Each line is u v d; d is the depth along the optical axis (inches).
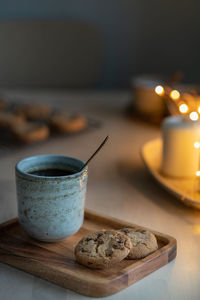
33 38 81.9
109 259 27.5
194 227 32.9
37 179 28.7
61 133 49.1
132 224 31.5
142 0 90.9
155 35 93.2
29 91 68.1
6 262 29.0
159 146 44.1
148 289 27.4
